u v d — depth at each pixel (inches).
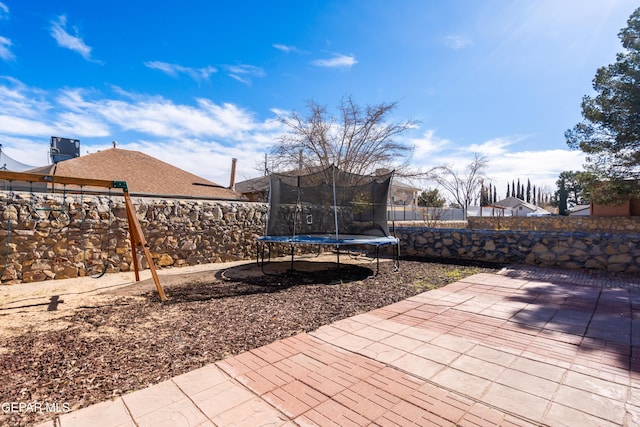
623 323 138.9
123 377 93.2
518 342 119.4
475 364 102.0
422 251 363.9
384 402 81.4
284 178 313.6
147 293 194.1
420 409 78.4
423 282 225.0
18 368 98.3
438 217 746.2
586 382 90.9
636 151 477.1
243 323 139.9
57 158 560.4
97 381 90.9
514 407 79.1
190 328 133.6
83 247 228.7
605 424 72.4
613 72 483.8
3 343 117.9
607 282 220.1
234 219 323.6
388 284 219.0
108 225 251.3
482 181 883.4
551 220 726.5
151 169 644.1
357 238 273.4
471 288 206.1
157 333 128.0
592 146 510.3
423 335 126.3
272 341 120.4
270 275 251.8
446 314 152.8
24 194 220.8
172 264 281.7
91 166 562.6
